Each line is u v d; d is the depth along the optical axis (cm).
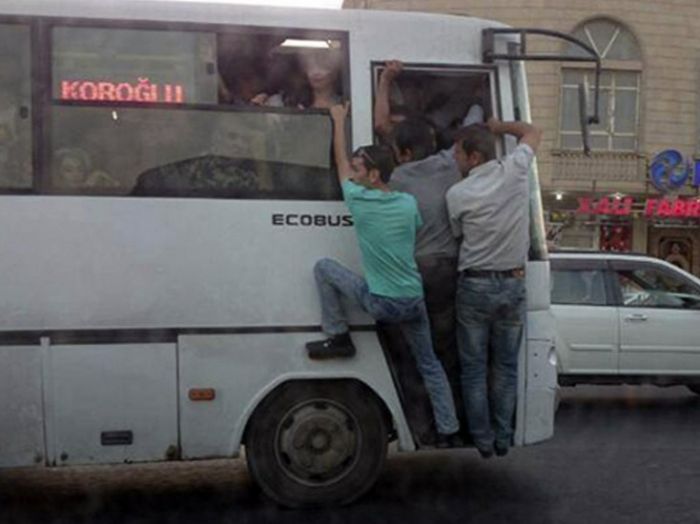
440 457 751
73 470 718
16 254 532
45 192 534
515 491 645
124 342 543
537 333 600
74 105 539
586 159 2519
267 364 561
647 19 2541
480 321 567
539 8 2481
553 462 737
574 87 2522
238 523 566
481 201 550
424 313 558
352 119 570
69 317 537
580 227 2550
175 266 548
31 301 533
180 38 552
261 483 575
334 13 571
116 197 542
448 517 579
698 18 2566
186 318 550
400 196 544
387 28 578
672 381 1062
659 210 2503
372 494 628
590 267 1071
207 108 554
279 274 561
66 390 538
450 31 586
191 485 668
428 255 576
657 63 2552
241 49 561
